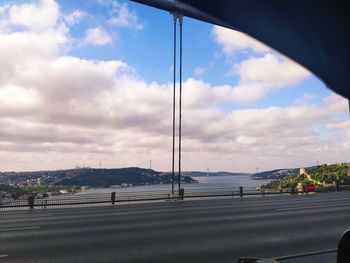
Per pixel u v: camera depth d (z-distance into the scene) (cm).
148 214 1723
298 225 1294
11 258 810
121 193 2806
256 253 838
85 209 2125
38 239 1047
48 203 2439
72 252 866
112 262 766
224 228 1225
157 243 966
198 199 2875
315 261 753
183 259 784
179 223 1362
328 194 3400
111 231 1184
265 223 1348
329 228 1222
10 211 2083
